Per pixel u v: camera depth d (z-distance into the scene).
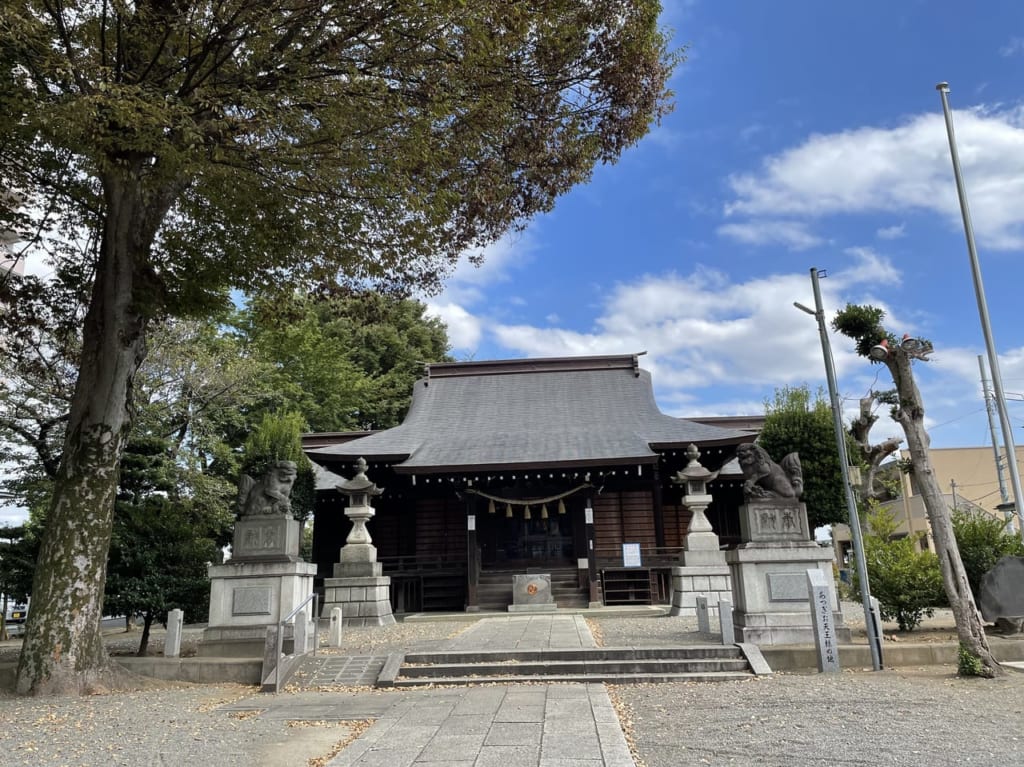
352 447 24.70
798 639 11.81
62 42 9.43
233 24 9.01
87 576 10.39
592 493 22.73
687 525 25.59
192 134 8.58
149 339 20.77
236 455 27.11
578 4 10.32
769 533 12.59
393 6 8.98
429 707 8.68
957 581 10.32
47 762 6.39
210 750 6.79
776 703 8.48
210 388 23.58
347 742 7.11
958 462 37.81
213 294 13.34
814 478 25.94
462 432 26.70
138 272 11.33
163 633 21.73
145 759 6.48
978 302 17.31
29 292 13.35
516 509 23.69
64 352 14.83
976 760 6.03
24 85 8.88
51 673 9.88
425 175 10.75
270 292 13.29
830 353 11.90
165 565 13.80
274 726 7.84
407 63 9.69
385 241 11.39
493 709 8.44
